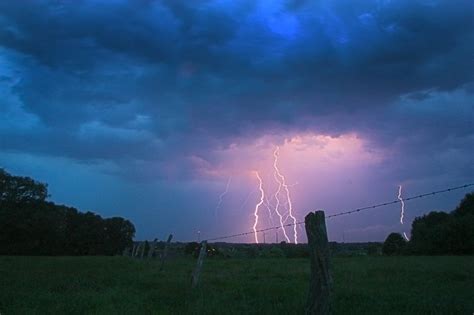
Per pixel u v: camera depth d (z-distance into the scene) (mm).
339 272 21922
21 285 18047
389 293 14148
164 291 15844
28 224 75625
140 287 17625
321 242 9367
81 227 88688
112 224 94625
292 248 51531
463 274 19641
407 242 59438
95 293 15094
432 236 54688
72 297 14164
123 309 12102
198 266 17781
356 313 11148
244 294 14562
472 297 13156
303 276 20812
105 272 25141
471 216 54688
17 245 75375
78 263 34188
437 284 16578
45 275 22875
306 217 9602
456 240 52562
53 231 80812
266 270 24906
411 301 12430
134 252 57812
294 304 12148
